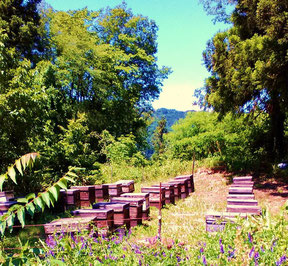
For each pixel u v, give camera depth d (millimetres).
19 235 6574
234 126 16359
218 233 3914
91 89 30500
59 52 28625
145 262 3277
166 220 8086
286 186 11047
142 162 20172
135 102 35188
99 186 10211
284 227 3637
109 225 6148
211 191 12438
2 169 9164
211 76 13188
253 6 11016
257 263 2912
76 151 12578
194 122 19219
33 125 10055
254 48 10312
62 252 3334
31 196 1862
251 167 14352
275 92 12312
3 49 9211
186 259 3332
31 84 9891
